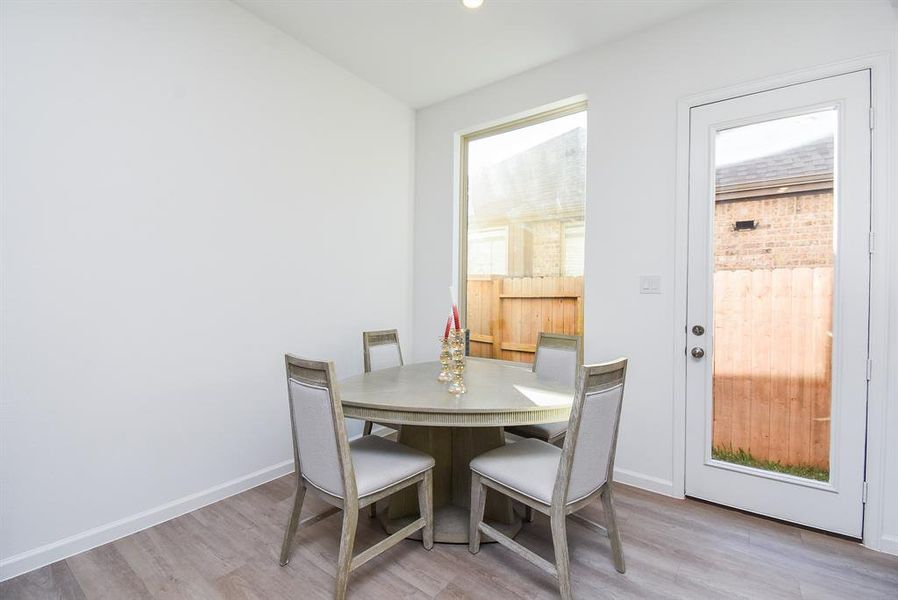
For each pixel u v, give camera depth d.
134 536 1.96
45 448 1.75
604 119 2.70
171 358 2.13
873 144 1.94
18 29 1.66
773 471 2.18
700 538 1.98
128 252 1.97
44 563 1.73
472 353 3.54
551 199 3.14
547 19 2.46
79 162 1.82
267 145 2.56
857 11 1.97
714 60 2.32
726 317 2.31
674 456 2.44
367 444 1.95
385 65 2.99
